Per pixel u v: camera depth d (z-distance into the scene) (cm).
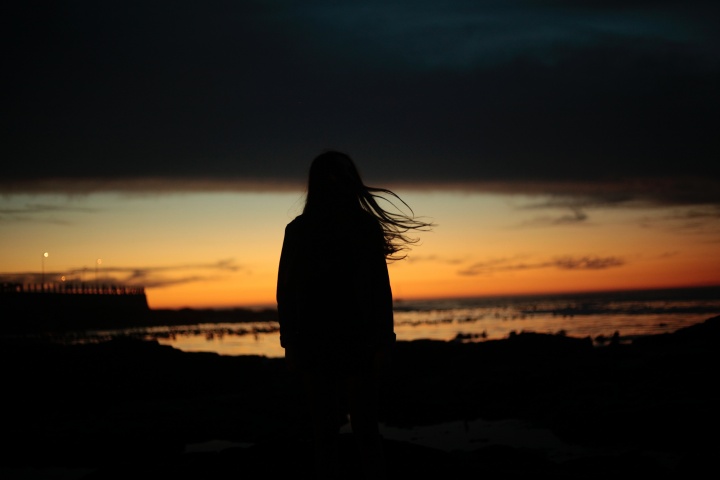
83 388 1599
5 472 901
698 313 7062
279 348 4356
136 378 1720
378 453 359
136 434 1117
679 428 972
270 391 1588
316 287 353
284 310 360
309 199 371
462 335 4753
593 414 1075
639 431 998
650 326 5288
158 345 2014
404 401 1420
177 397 1673
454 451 652
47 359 1769
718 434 930
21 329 7275
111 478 522
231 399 1466
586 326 5706
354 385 358
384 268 363
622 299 13475
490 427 1191
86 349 1922
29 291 7744
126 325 9288
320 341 349
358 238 357
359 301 354
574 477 542
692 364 1423
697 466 584
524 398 1393
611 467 612
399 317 10225
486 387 1489
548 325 6241
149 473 518
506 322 7331
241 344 4959
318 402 361
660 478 574
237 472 504
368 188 378
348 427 1144
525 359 1945
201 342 5369
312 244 357
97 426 1168
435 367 1928
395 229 381
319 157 377
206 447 1068
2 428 1188
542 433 1102
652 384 1284
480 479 511
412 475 501
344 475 463
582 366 1564
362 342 351
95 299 9125
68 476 876
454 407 1370
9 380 1585
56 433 1115
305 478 490
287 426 1227
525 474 533
